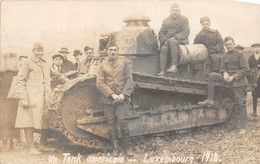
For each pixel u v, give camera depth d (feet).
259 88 26.66
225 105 26.11
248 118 26.37
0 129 22.07
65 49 24.31
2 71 22.89
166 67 24.11
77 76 23.77
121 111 21.70
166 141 23.66
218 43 26.20
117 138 21.81
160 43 24.53
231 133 25.26
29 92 22.43
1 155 21.31
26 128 22.00
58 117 20.72
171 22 24.98
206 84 25.58
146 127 22.76
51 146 21.74
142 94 22.97
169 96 24.02
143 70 23.66
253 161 22.00
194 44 25.63
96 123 21.40
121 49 23.59
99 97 21.61
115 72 21.80
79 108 21.12
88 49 24.40
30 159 21.36
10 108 22.27
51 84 23.20
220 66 26.12
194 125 24.77
